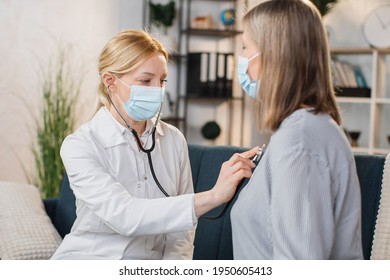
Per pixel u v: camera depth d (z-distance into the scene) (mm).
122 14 4922
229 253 2191
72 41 4742
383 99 4617
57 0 4695
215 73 4938
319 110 1265
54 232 2338
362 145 5066
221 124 5332
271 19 1290
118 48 1783
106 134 1778
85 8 4777
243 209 1323
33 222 2334
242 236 1335
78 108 4711
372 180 1937
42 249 2193
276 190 1194
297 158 1190
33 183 4645
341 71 4707
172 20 4961
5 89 4625
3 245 2213
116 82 1796
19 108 4645
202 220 2289
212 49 5270
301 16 1276
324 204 1193
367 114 5055
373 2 5000
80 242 1774
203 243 2264
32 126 4652
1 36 4594
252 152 1570
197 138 5309
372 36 4664
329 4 4238
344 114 3006
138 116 1781
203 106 5297
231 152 2330
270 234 1253
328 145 1232
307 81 1277
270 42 1285
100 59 1844
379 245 1793
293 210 1167
